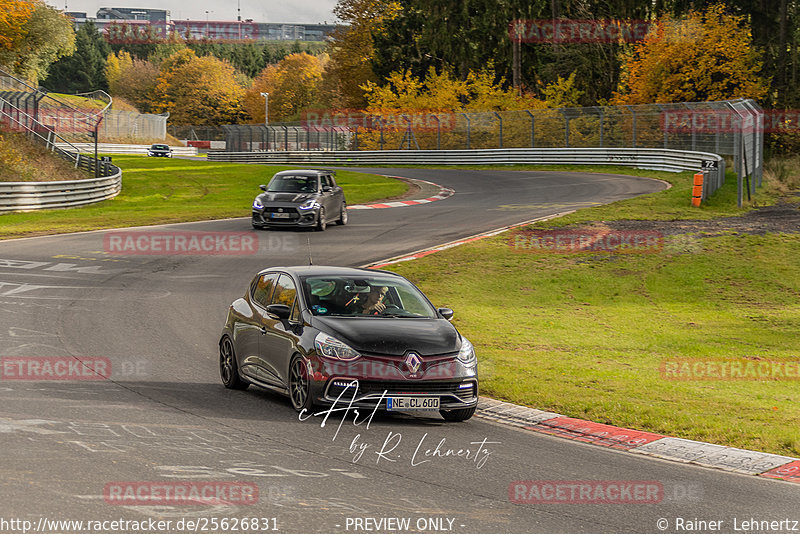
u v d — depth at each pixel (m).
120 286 40.66
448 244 55.75
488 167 131.00
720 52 125.94
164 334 30.70
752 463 17.42
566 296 44.06
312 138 165.38
